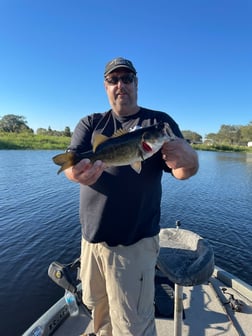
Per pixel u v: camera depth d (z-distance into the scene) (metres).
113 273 1.13
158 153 1.11
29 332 1.40
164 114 1.23
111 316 1.16
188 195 7.87
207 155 30.36
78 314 1.64
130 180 1.08
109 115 1.24
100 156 1.05
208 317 1.64
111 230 1.11
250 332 1.53
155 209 1.15
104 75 1.23
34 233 4.38
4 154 20.50
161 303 1.68
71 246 3.95
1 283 3.05
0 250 3.79
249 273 3.72
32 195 6.84
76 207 5.80
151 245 1.13
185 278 1.12
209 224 5.44
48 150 27.95
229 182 10.46
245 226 5.36
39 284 3.05
